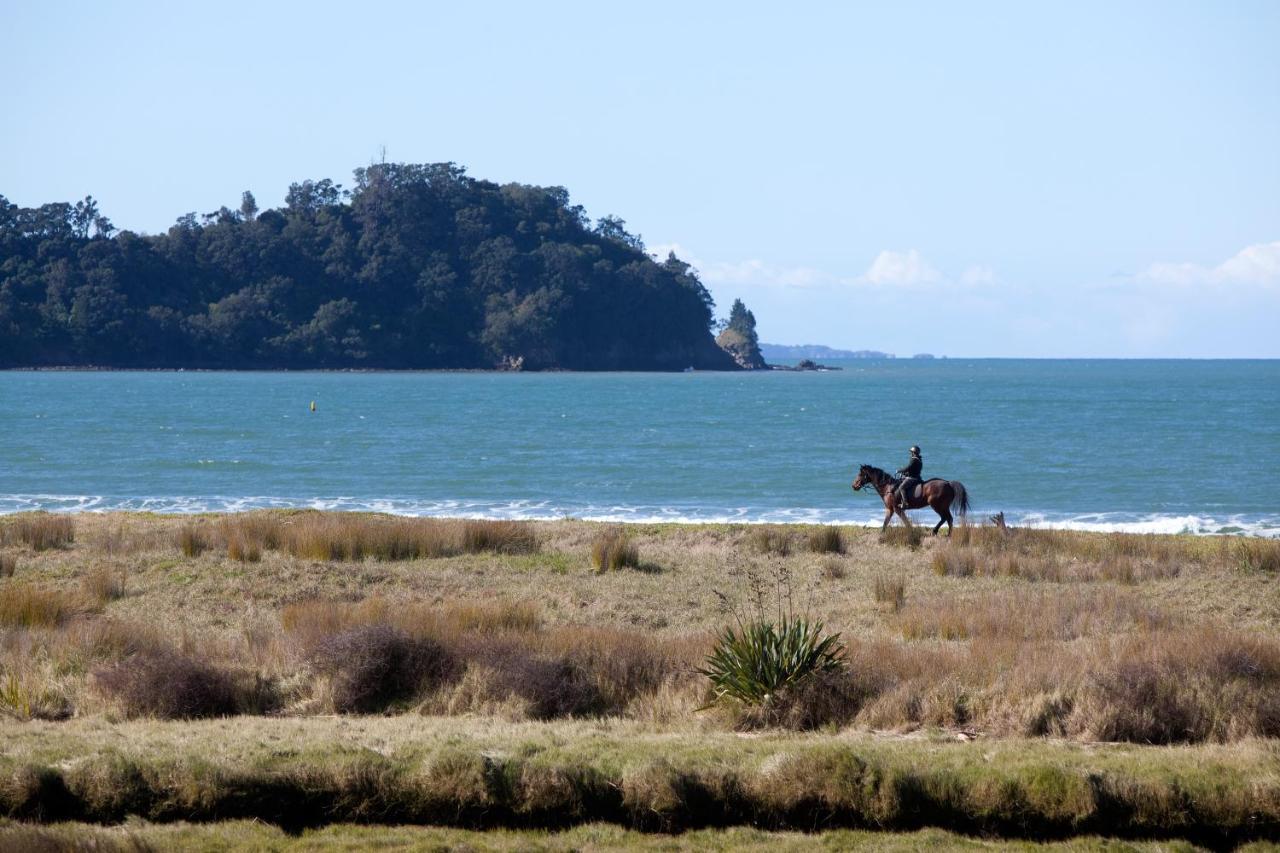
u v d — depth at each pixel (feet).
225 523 277.44
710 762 106.11
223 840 95.40
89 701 134.10
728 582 229.66
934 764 105.40
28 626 174.91
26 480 500.33
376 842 96.37
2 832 93.66
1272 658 140.36
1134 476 515.09
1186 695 127.75
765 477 514.27
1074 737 123.34
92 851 92.02
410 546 260.42
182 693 133.08
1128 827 101.14
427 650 145.59
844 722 128.88
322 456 614.75
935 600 204.54
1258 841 99.45
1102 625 181.16
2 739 112.57
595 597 212.43
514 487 480.64
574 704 135.54
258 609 200.85
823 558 259.19
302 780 102.68
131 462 574.97
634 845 97.14
